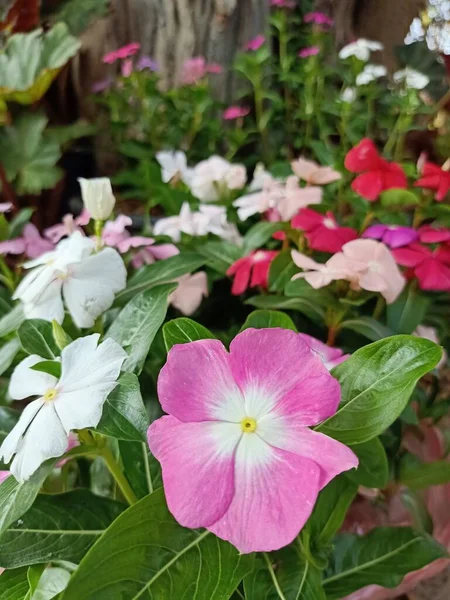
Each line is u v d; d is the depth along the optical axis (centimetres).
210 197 32
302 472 10
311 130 51
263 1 51
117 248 22
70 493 13
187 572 11
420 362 12
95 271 16
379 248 19
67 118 56
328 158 39
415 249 21
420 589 20
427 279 20
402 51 60
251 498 10
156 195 33
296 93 54
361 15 64
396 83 55
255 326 14
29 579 13
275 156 50
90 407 11
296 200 24
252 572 12
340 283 20
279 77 52
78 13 50
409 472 19
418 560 15
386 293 19
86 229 28
